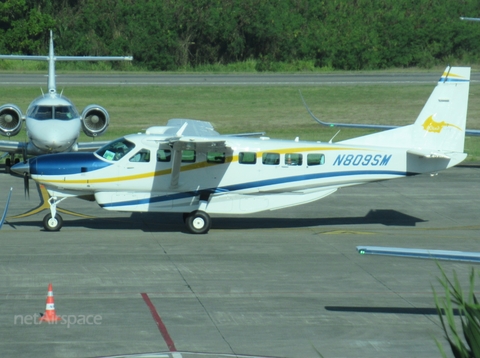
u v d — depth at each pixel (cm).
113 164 7269
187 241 6975
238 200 7506
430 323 4606
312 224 7931
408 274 5828
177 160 7181
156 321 4575
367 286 5459
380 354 4069
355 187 10231
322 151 7525
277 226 7806
